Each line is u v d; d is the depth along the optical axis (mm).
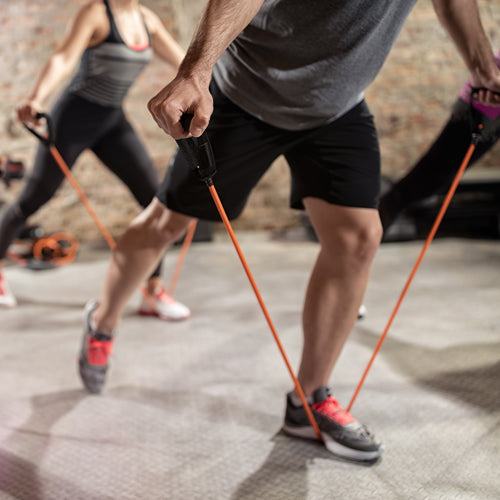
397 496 1247
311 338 1402
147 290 2492
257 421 1599
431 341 2113
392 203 2143
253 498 1264
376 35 1194
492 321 2289
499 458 1367
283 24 1161
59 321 2516
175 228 1521
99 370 1746
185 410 1673
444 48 4301
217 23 1035
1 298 2730
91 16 2117
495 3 4230
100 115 2277
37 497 1286
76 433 1562
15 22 4047
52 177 2396
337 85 1240
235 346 2148
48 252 3555
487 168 4344
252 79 1270
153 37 2309
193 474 1360
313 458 1410
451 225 4086
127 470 1385
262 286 2943
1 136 4168
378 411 1623
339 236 1331
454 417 1569
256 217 4414
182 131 1022
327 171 1319
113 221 4348
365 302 2607
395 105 4367
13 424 1617
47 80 2072
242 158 1360
